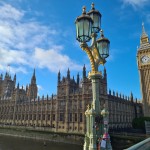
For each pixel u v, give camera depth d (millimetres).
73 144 89125
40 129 123312
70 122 110750
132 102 148625
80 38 12242
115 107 120562
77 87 125312
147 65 116500
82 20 11984
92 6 14555
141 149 9125
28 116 143875
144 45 121000
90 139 12617
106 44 15156
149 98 111875
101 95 105938
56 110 119688
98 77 13766
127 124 131625
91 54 13195
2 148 80250
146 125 95125
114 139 76250
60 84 122562
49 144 89250
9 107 165500
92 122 12883
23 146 84562
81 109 107688
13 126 141250
